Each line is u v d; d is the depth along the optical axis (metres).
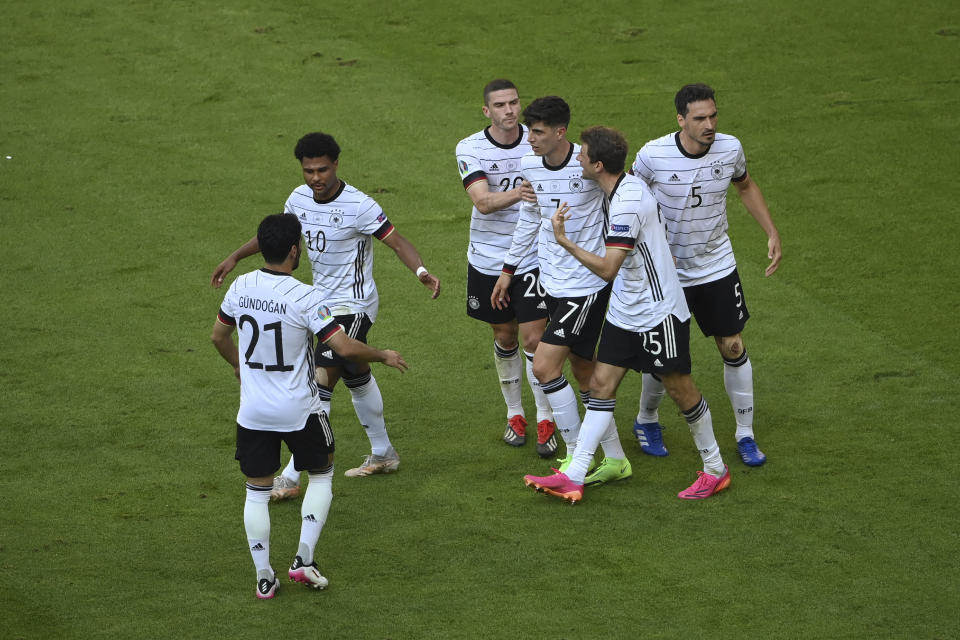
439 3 48.47
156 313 27.42
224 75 42.44
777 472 20.25
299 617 16.05
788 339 25.73
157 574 17.20
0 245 30.81
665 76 41.53
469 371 24.98
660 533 18.30
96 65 43.22
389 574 17.23
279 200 33.72
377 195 33.97
